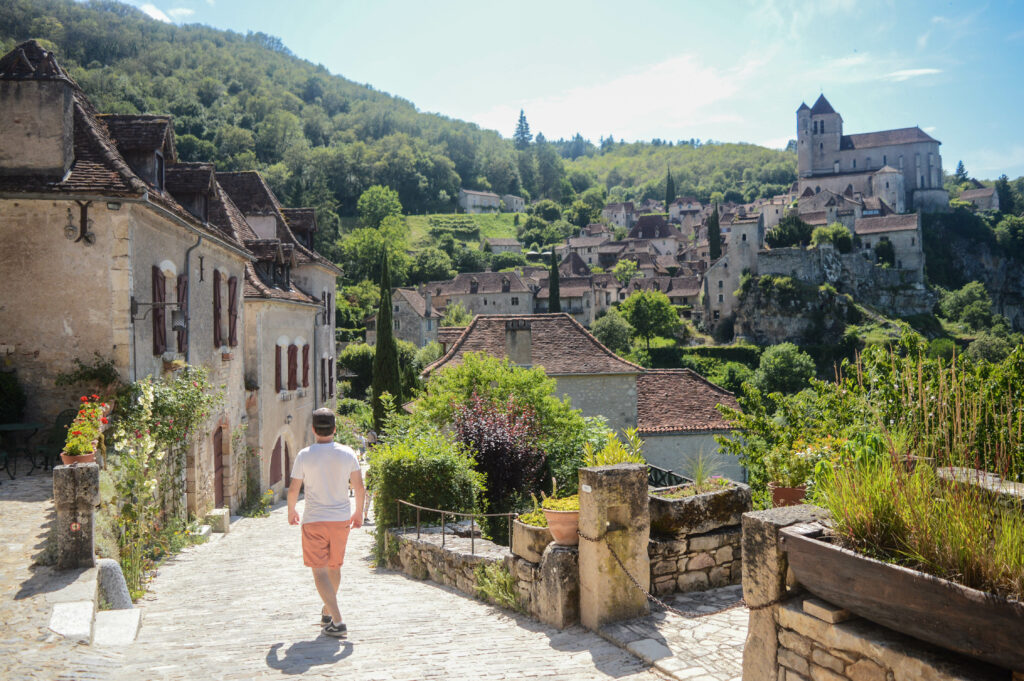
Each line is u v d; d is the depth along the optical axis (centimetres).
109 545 761
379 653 550
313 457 615
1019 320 12712
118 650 552
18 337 1155
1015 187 16938
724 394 2456
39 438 1152
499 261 12669
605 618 600
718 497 718
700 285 10175
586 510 611
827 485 426
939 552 321
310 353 2497
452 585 872
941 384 529
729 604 648
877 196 12612
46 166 1148
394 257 10975
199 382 1348
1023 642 272
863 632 349
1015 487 386
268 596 819
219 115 15200
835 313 8912
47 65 1170
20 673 467
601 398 2283
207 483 1538
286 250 2242
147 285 1244
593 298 9538
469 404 1470
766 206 12394
